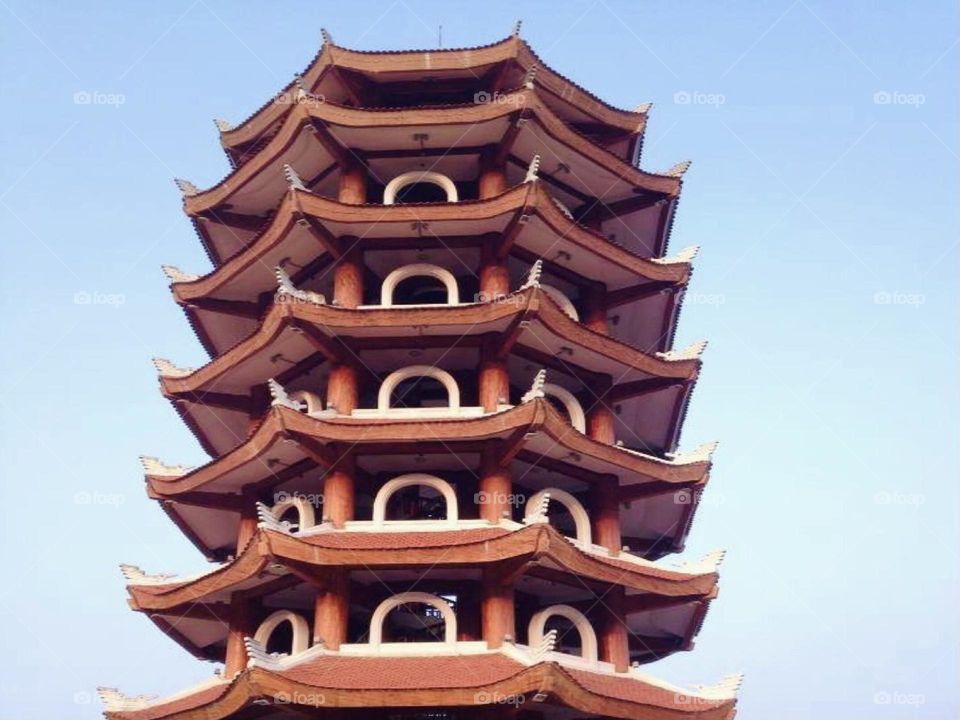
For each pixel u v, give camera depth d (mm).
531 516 31766
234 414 38750
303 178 39531
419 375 35656
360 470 34594
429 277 37969
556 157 38875
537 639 32594
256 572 31344
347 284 36188
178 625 35656
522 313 33625
